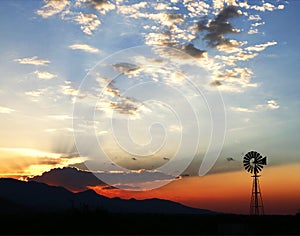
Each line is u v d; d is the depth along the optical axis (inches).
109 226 2258.9
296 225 2190.0
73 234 1951.3
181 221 2514.8
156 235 1927.9
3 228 2150.6
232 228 2193.7
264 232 2079.2
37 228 2160.4
